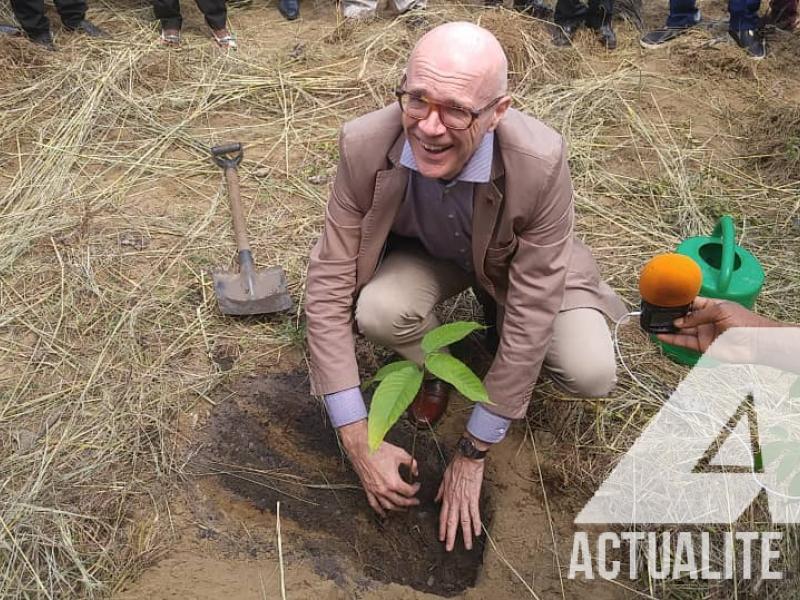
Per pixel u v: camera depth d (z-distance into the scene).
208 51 4.54
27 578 2.08
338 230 2.04
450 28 1.72
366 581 2.18
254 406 2.58
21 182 3.50
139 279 3.02
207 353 2.74
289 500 2.37
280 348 2.77
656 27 5.17
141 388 2.59
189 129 3.93
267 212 3.42
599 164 3.81
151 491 2.31
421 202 2.04
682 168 3.75
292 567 2.18
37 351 2.71
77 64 4.22
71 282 2.98
